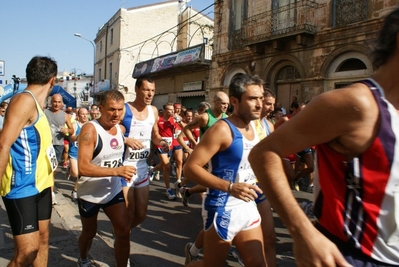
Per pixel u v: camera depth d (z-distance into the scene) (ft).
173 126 28.14
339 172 4.34
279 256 13.89
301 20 45.52
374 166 4.03
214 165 8.61
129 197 12.51
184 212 20.33
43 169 9.22
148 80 13.16
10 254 13.07
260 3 52.44
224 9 58.90
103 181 10.59
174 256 13.84
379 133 3.94
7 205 8.82
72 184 28.04
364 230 4.26
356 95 3.95
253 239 8.24
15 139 8.22
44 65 9.07
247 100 8.71
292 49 46.24
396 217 4.10
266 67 50.44
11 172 8.72
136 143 12.06
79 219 17.44
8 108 8.41
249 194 7.61
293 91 47.47
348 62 41.01
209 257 8.29
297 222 4.00
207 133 8.38
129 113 13.04
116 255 10.84
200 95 67.21
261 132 10.50
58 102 22.77
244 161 8.53
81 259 11.64
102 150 10.68
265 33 49.80
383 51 4.19
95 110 30.25
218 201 8.23
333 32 41.42
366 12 38.75
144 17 104.68
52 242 14.17
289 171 11.97
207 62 61.98
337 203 4.39
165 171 23.53
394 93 4.07
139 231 16.83
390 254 4.26
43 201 9.45
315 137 4.16
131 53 103.30
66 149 31.53
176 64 67.26
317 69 43.32
